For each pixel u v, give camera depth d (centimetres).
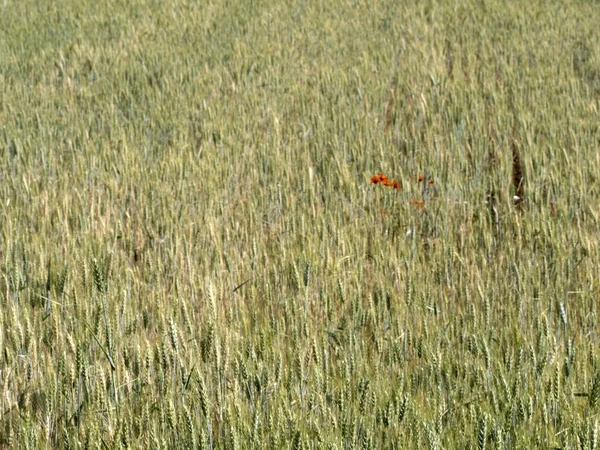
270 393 614
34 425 581
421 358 666
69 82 1792
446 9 2512
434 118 1457
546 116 1411
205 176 1173
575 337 729
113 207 1057
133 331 701
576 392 626
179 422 584
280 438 552
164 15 2520
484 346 649
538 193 1073
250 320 738
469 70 1841
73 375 627
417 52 1991
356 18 2417
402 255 905
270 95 1648
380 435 568
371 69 1838
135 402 629
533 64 1867
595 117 1430
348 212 1045
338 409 595
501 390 617
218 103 1556
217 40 2184
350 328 704
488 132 1416
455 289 820
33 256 888
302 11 2586
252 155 1264
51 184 1165
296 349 667
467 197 1114
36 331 725
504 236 994
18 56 2050
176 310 742
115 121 1487
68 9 2694
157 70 1845
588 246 894
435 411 579
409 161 1258
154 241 929
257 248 905
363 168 1256
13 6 2805
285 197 1119
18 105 1597
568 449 550
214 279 825
